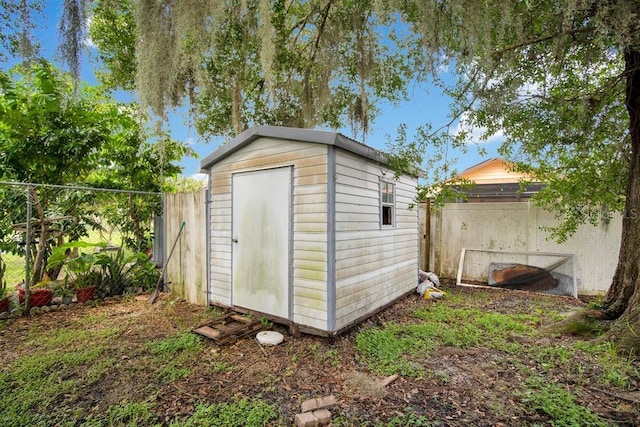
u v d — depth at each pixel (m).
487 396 2.42
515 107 3.70
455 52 3.59
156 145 4.70
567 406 2.21
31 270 5.14
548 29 3.25
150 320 4.22
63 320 4.17
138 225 6.30
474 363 2.98
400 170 4.36
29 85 5.19
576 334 3.53
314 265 3.61
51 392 2.47
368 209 4.30
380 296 4.59
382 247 4.68
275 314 3.95
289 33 4.87
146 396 2.46
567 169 4.59
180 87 4.11
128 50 4.96
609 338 3.16
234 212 4.49
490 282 6.23
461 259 6.55
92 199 5.69
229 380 2.72
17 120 4.96
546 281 5.73
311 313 3.62
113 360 3.03
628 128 3.70
